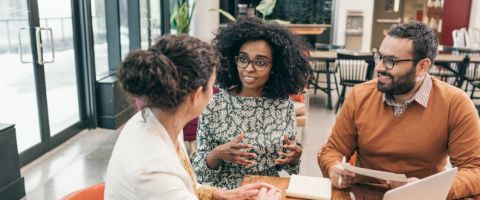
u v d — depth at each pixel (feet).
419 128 4.81
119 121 15.80
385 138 4.99
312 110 19.26
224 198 3.92
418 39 4.41
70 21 14.14
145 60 2.71
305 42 5.44
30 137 12.22
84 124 15.10
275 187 4.15
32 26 11.52
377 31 35.19
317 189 4.42
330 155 5.25
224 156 4.81
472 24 31.94
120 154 2.87
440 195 3.92
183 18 23.50
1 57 12.50
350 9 32.73
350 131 5.35
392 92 4.70
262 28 4.96
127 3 18.66
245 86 5.18
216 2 27.73
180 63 2.78
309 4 34.09
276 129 5.28
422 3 33.71
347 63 18.11
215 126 5.25
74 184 10.51
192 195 2.75
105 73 16.67
